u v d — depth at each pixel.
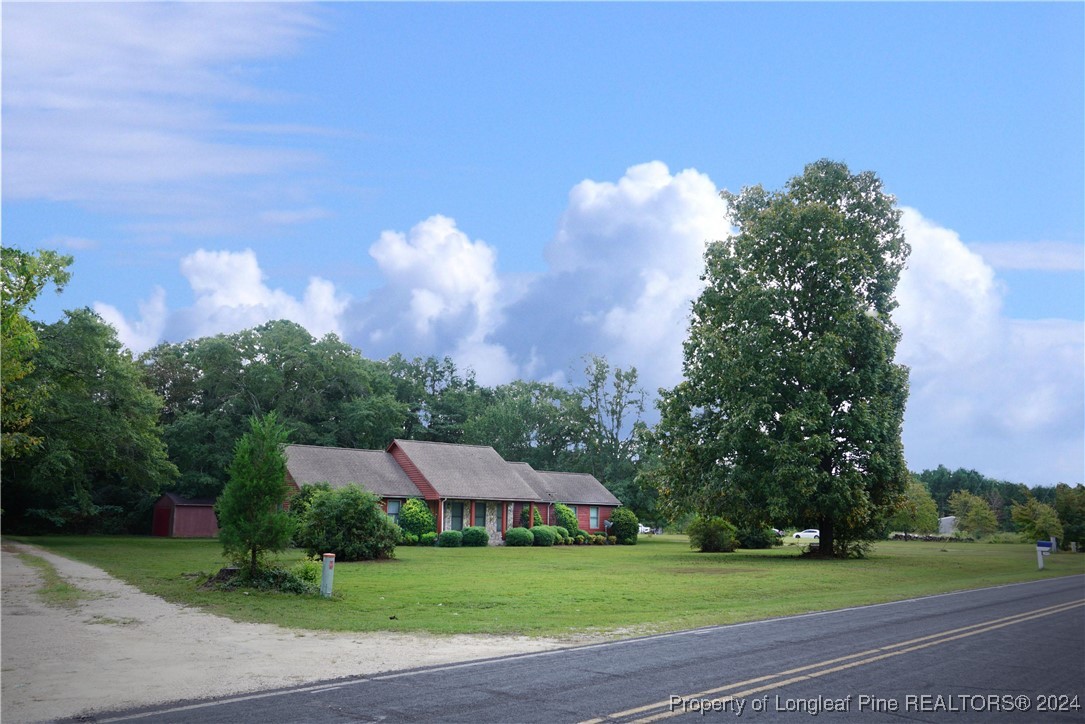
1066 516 62.06
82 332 42.44
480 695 9.27
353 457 52.88
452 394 89.00
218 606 17.12
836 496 37.12
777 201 42.56
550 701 9.00
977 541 84.12
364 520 32.25
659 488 44.78
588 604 18.48
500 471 57.44
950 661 11.73
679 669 10.88
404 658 11.61
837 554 41.94
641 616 16.61
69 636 13.38
